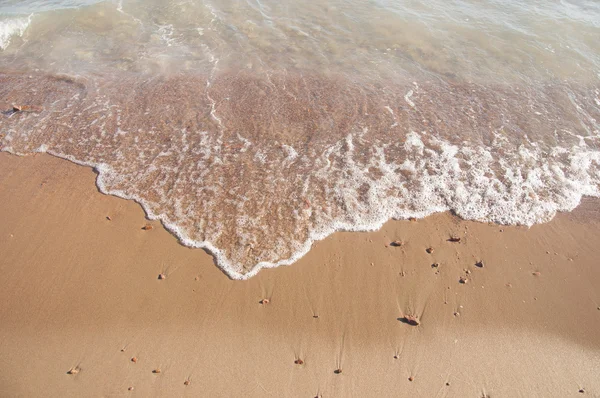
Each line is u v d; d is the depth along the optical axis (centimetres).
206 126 816
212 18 1177
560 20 1177
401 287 570
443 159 753
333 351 504
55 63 1012
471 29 1139
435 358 500
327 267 591
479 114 865
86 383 467
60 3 1233
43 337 507
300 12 1210
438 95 922
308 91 923
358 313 541
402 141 789
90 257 594
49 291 552
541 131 822
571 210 680
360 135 802
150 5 1223
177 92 911
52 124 822
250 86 935
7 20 1117
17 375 472
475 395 468
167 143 776
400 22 1165
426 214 666
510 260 607
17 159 747
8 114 845
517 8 1238
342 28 1145
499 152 771
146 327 518
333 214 659
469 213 669
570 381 484
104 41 1089
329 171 724
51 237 618
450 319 538
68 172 724
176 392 462
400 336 519
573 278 588
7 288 552
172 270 582
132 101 883
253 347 504
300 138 793
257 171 722
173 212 657
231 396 461
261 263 592
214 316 532
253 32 1125
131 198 680
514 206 679
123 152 759
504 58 1038
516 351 510
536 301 560
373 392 468
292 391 467
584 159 762
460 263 601
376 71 995
